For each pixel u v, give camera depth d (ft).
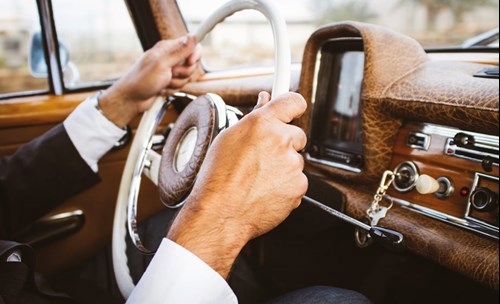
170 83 3.64
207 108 2.33
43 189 3.40
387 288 4.37
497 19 4.31
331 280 4.70
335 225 4.58
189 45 3.34
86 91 5.19
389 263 4.45
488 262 2.45
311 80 3.53
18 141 4.40
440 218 2.78
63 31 4.97
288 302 2.33
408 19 4.88
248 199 1.76
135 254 3.67
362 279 4.58
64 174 3.41
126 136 4.81
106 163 4.76
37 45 4.86
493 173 2.54
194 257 1.73
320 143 3.66
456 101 2.56
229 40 5.85
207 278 1.74
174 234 1.81
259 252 5.10
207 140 2.22
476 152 2.60
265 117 1.78
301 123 3.62
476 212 2.60
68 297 2.52
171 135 2.70
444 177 2.77
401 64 3.02
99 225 4.81
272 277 4.83
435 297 4.16
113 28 5.32
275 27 2.20
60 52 4.93
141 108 3.56
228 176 1.75
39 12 4.73
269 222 1.85
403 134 3.04
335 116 3.54
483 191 2.50
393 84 2.94
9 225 3.46
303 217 4.58
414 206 2.93
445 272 4.11
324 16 5.51
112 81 5.38
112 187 4.86
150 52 3.43
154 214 4.70
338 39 3.35
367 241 3.02
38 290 2.39
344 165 3.48
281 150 1.77
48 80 4.93
